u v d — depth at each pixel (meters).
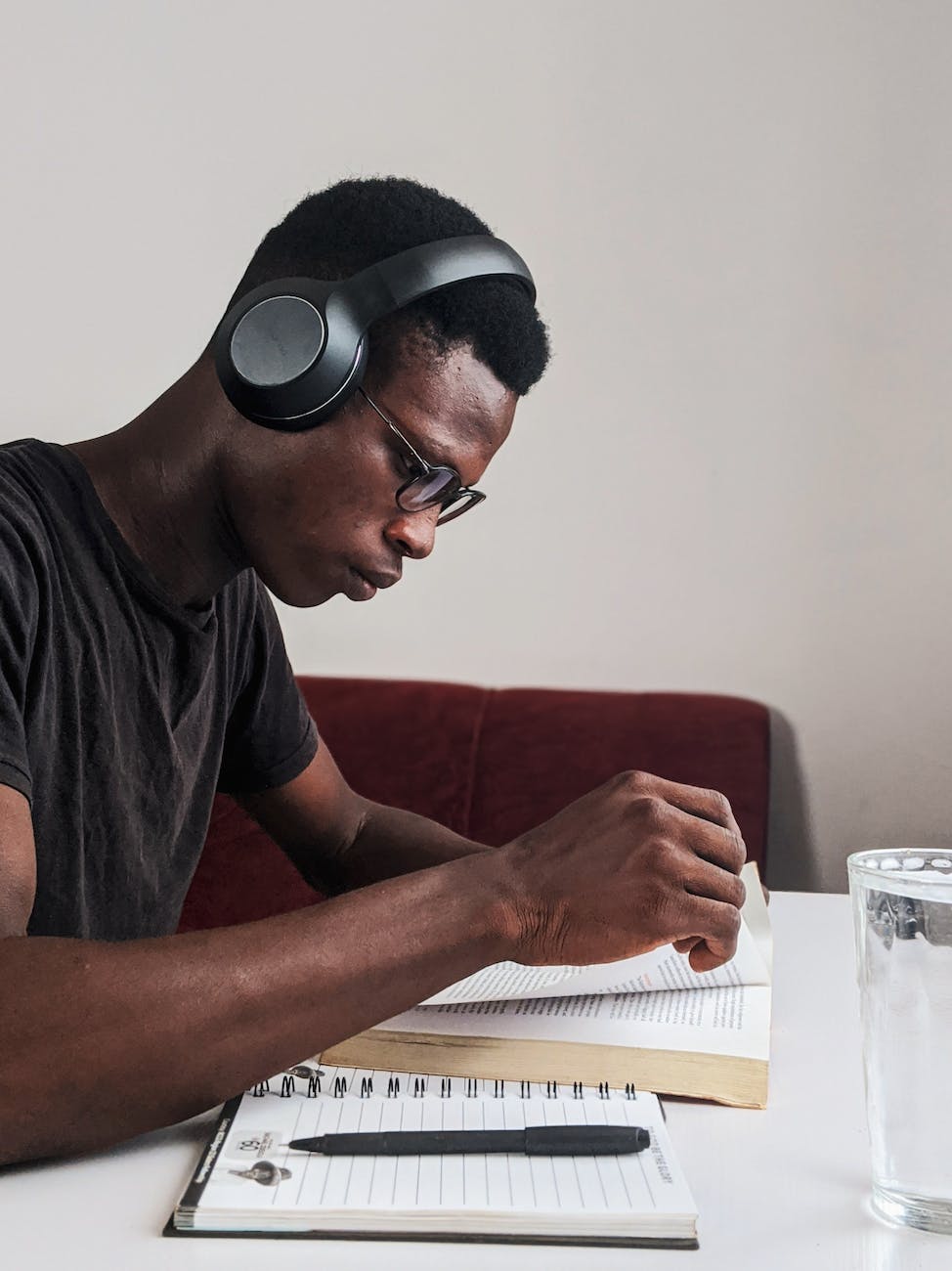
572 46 2.01
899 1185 0.57
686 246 2.01
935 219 1.95
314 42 2.06
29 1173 0.61
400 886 0.71
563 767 1.91
